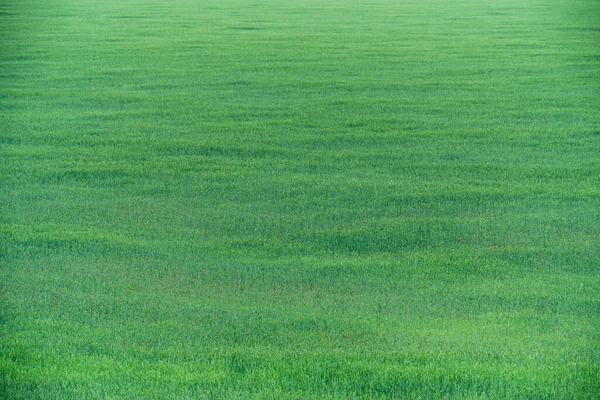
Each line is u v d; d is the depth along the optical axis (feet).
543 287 19.53
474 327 17.47
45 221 23.88
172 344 16.70
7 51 53.88
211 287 19.52
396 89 42.91
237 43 58.23
